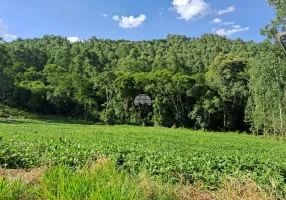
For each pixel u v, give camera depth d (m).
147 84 60.19
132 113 60.66
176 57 76.06
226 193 4.84
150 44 120.31
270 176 6.63
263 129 44.97
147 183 4.72
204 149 18.66
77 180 3.86
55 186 3.99
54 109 67.69
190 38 130.50
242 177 5.66
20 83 68.31
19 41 126.62
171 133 35.16
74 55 102.69
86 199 3.42
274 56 26.58
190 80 55.56
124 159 8.72
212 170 7.66
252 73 36.44
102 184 3.88
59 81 69.88
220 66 54.00
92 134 27.09
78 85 67.19
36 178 5.01
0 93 64.31
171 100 57.97
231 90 52.56
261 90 30.83
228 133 47.62
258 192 4.92
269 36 25.11
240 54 69.31
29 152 9.93
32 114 63.28
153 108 59.00
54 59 99.88
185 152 15.09
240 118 54.47
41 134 24.20
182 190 5.43
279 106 30.83
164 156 9.23
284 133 37.69
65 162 8.53
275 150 22.23
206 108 53.66
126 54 103.38
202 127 54.38
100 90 66.56
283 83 26.75
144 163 7.97
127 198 3.58
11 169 8.31
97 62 95.31
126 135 27.95
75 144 13.37
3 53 62.62
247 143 27.84
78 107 66.50
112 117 60.97
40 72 80.25
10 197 3.79
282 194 5.48
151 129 44.03
